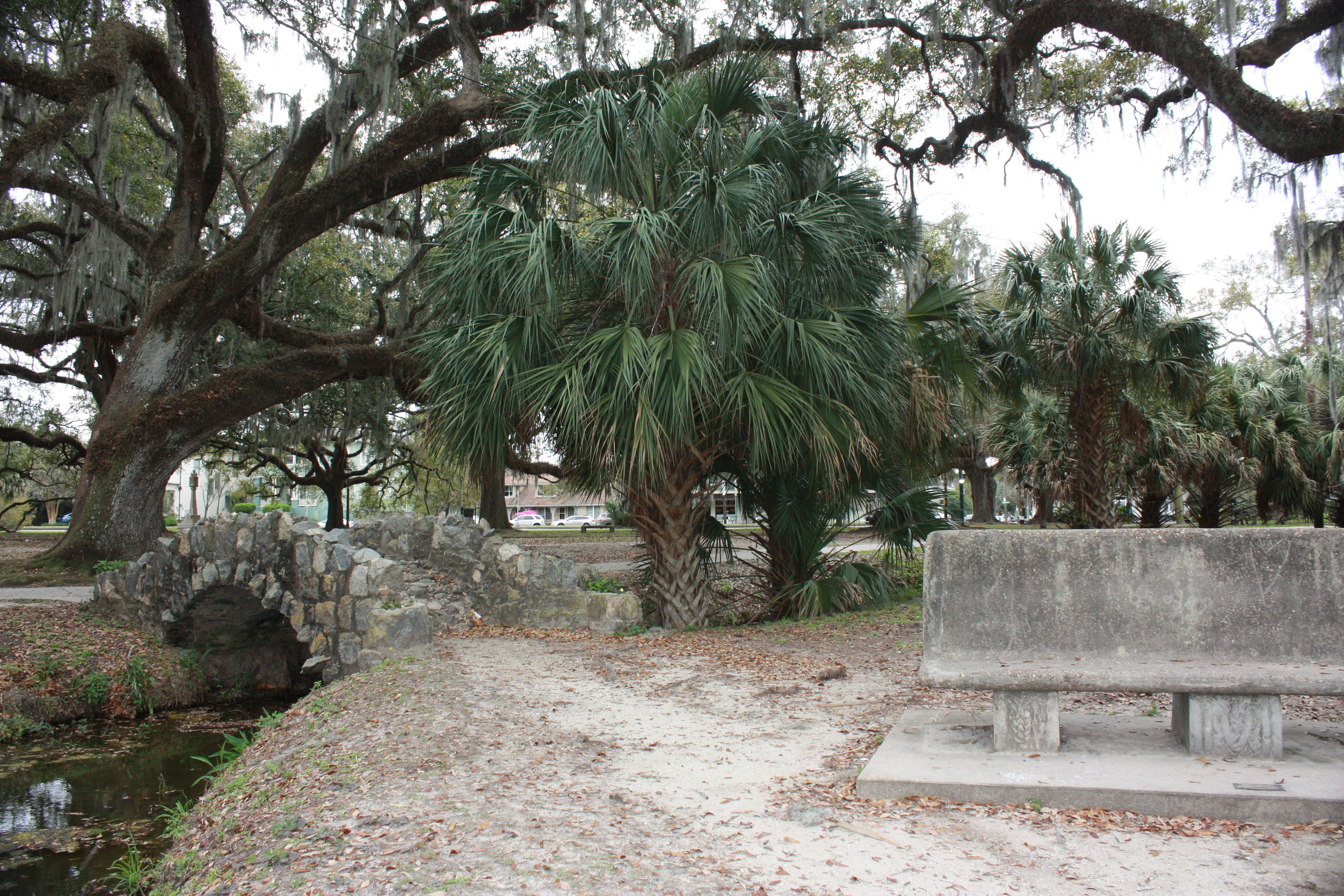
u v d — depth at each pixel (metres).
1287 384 20.12
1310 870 2.89
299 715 6.35
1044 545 4.27
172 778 6.95
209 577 9.44
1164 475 16.66
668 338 8.01
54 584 12.64
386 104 12.95
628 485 9.32
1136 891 2.80
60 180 13.78
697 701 5.98
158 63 12.94
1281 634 3.95
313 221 13.74
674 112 8.93
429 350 9.33
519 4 14.89
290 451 28.42
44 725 8.32
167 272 14.43
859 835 3.37
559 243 8.45
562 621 9.53
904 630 8.69
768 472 9.77
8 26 12.77
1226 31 10.52
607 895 2.91
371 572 8.23
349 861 3.36
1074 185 14.27
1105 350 13.20
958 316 10.12
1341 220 13.09
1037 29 12.52
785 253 8.73
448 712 5.67
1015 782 3.62
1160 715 4.80
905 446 10.29
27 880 4.80
